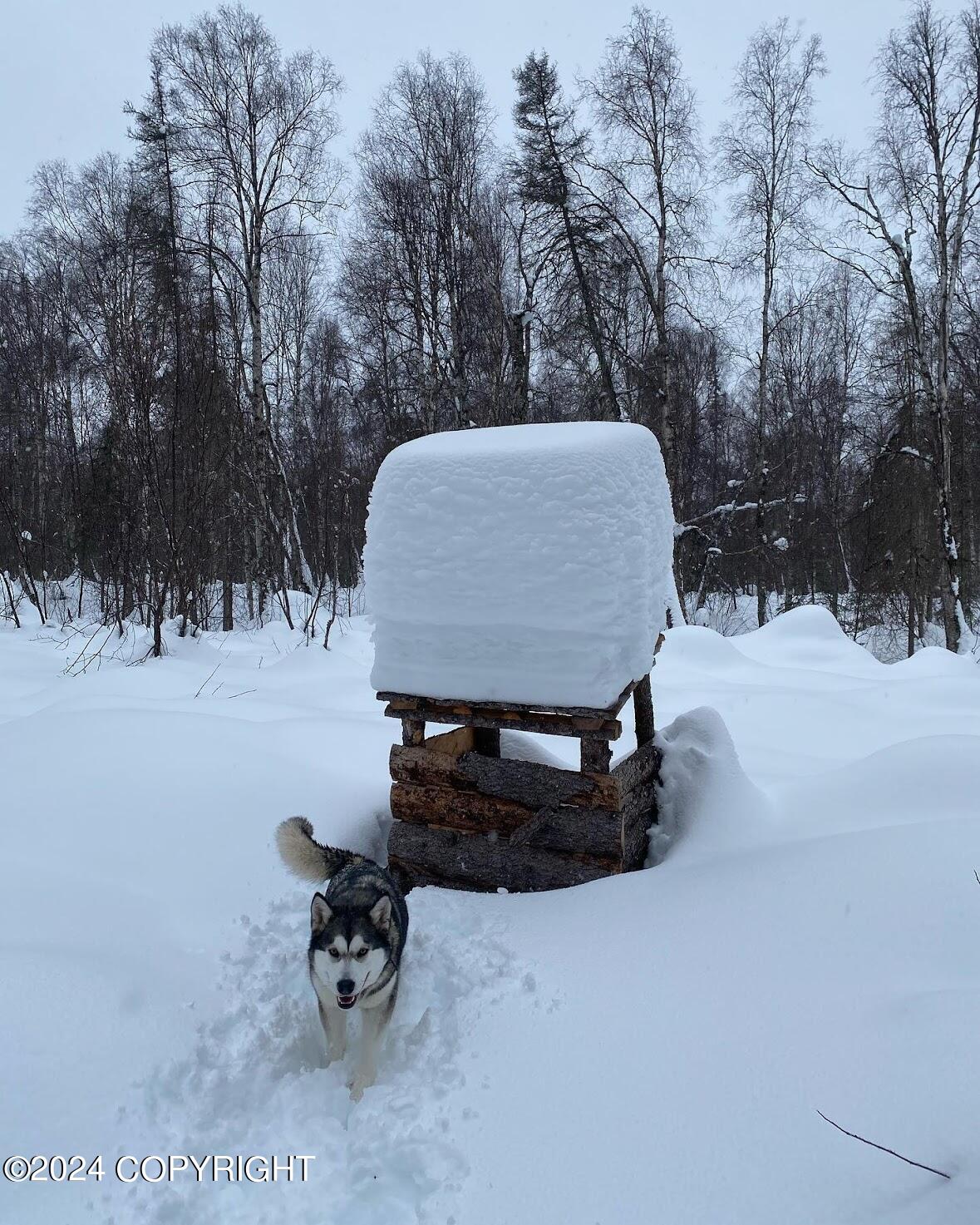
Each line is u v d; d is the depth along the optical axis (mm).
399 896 3949
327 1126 2752
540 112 18281
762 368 21547
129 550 13500
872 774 5086
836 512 26969
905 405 19672
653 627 4598
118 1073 2865
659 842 4902
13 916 3582
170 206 18922
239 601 22656
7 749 5438
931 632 22594
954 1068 2357
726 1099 2533
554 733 4285
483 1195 2332
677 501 19969
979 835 3803
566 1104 2662
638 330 21516
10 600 14781
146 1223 2324
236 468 18562
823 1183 2139
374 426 26078
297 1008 3504
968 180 16812
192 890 4184
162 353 12578
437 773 4641
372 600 4559
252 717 7066
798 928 3436
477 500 4242
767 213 21016
